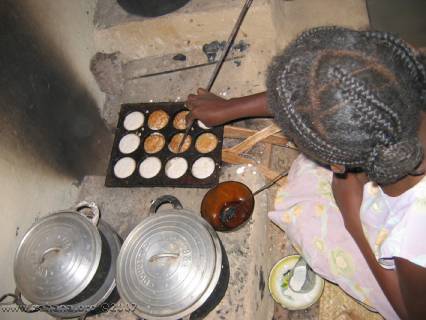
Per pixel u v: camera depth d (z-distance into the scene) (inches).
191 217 50.6
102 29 82.0
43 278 48.6
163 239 49.7
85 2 80.7
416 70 30.4
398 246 36.2
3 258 55.8
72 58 76.2
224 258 53.2
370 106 28.0
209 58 82.0
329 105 28.7
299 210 58.2
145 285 47.9
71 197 72.0
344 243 54.6
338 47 29.2
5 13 59.1
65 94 73.5
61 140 71.1
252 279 58.8
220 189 62.1
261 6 74.3
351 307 63.9
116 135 75.0
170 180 67.9
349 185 50.9
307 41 31.1
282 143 72.5
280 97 31.3
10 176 58.0
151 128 74.2
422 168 33.5
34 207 62.8
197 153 69.5
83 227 51.0
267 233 71.6
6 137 57.9
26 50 63.6
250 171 67.8
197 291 46.3
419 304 38.5
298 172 62.2
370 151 30.9
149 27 80.5
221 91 77.4
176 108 75.3
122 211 69.1
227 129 72.4
